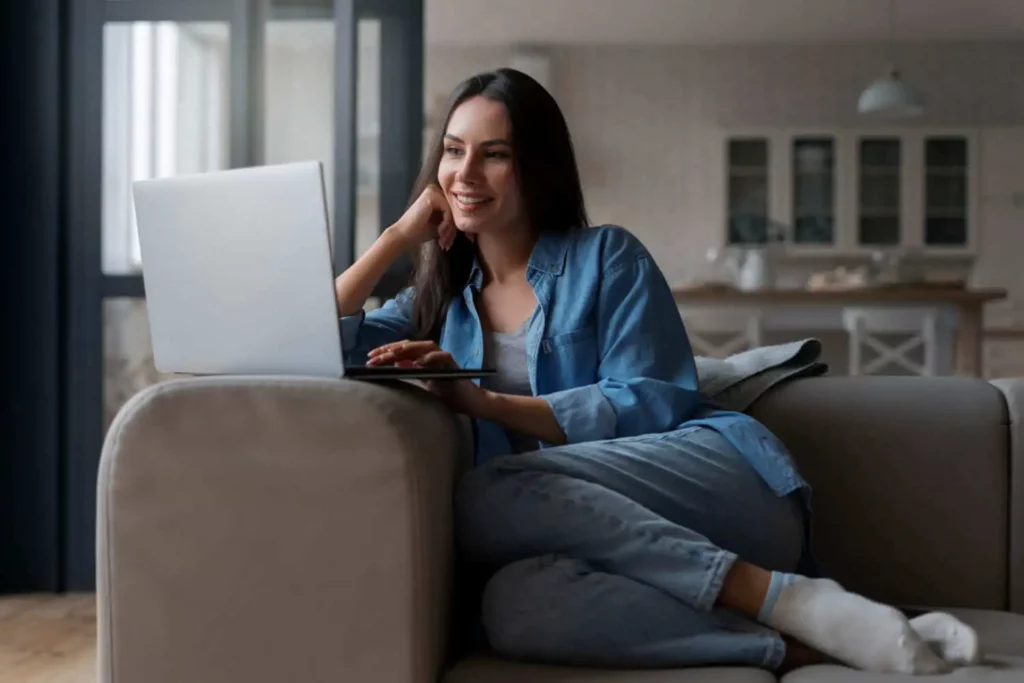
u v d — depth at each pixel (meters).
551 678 1.17
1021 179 7.55
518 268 1.66
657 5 6.85
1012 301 7.54
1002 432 1.61
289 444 1.10
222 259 1.20
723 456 1.40
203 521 1.11
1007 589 1.59
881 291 5.07
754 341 5.27
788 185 7.66
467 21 7.22
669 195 7.93
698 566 1.23
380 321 1.71
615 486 1.31
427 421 1.18
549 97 1.65
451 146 1.62
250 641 1.10
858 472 1.63
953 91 7.80
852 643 1.18
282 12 3.11
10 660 2.35
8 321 3.11
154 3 3.12
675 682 1.15
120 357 3.18
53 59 3.09
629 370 1.52
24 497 3.11
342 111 3.08
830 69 7.85
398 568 1.09
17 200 3.10
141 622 1.11
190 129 3.14
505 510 1.27
